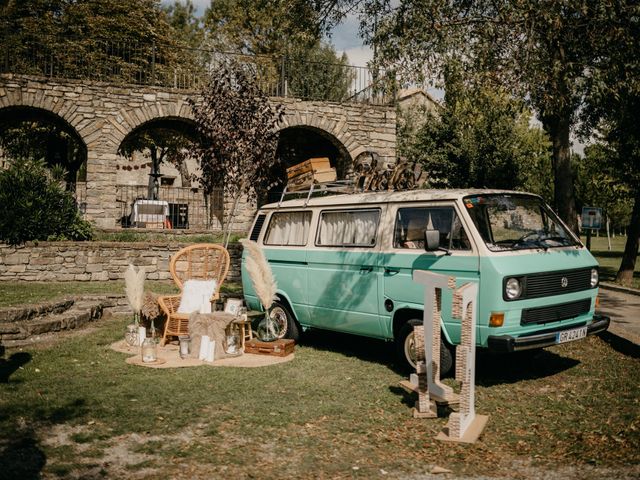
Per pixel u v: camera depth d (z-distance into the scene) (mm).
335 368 7293
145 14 29734
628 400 5906
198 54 20969
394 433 5059
